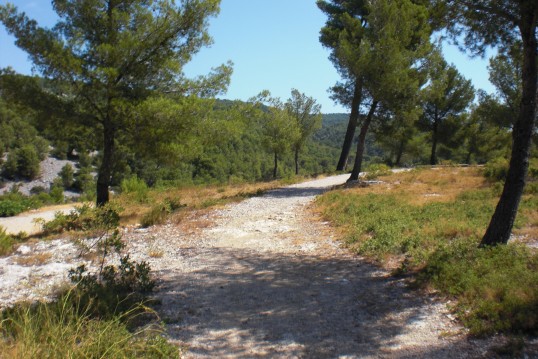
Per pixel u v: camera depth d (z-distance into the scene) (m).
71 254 9.34
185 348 4.62
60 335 4.00
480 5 7.81
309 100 37.88
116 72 13.38
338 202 14.57
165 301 6.16
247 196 18.84
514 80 32.31
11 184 77.31
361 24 23.12
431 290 6.05
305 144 39.66
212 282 7.11
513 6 7.52
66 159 98.56
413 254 7.69
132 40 13.75
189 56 15.64
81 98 14.29
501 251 6.79
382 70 19.20
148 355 4.16
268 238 10.68
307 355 4.45
